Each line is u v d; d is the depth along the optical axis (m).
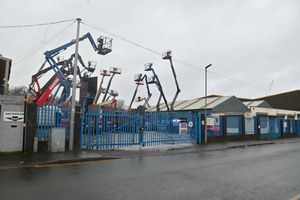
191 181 7.64
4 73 19.80
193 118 20.30
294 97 58.59
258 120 27.58
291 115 38.91
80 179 7.73
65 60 30.06
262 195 6.27
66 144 13.80
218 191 6.59
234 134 24.73
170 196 6.11
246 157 13.07
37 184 7.07
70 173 8.62
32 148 12.62
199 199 5.93
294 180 7.86
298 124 34.84
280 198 6.04
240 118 25.42
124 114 16.05
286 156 13.57
